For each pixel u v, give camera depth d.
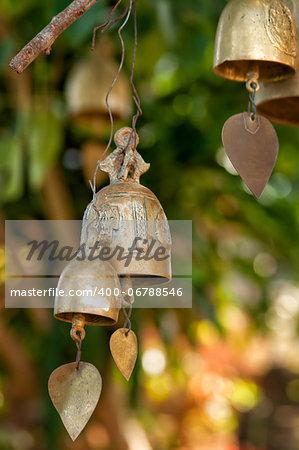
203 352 5.32
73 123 2.37
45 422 2.62
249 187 0.91
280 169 3.15
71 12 0.88
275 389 6.59
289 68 1.00
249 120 0.94
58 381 0.88
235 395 5.53
